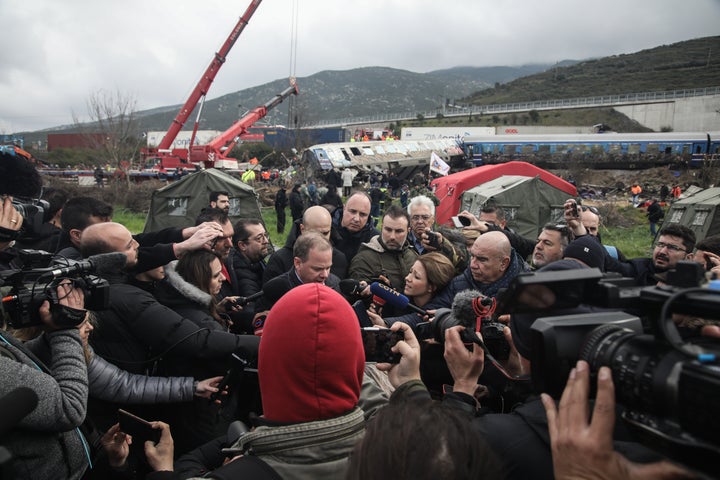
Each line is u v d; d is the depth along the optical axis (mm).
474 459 1005
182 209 12570
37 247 4695
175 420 2699
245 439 1411
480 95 157750
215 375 2768
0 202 2383
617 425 1384
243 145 57750
